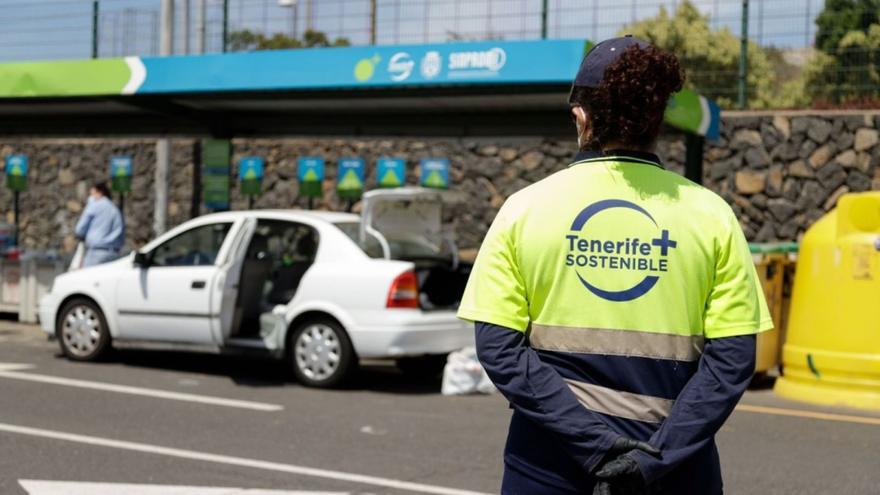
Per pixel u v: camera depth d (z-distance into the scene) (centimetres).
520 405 234
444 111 1252
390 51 1064
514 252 243
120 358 1102
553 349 240
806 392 906
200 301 972
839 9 1499
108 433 733
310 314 939
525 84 1025
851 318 881
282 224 980
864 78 1494
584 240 239
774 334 1005
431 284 934
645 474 221
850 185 1419
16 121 1483
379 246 935
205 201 1373
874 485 621
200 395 897
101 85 1216
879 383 875
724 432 776
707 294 238
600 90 241
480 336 241
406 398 907
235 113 1359
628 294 236
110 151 2044
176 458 662
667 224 238
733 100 1598
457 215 1683
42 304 1082
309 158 1569
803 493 599
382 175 1509
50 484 590
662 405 236
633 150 246
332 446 706
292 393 918
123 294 1025
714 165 1495
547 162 1630
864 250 875
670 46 1784
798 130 1449
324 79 1097
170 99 1253
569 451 230
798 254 988
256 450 689
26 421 768
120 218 1306
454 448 705
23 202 2130
